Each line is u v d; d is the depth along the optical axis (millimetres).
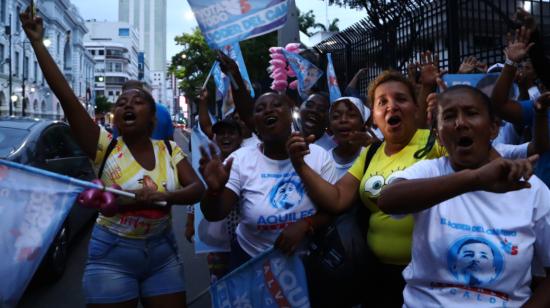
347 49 10492
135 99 2465
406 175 1733
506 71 2869
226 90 4766
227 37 3369
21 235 2133
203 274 4996
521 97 3922
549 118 2553
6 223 2125
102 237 2400
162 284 2500
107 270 2371
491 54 7219
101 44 133250
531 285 1751
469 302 1557
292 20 7750
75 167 5770
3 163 2180
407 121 2350
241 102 3646
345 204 2373
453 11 6672
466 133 1614
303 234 2363
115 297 2352
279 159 2602
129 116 2451
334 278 2334
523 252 1533
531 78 3857
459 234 1591
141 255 2416
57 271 4746
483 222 1577
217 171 2344
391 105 2342
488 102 1655
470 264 1563
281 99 2588
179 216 8000
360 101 3027
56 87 2340
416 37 7836
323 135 3715
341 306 2395
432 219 1646
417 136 2389
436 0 7336
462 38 6836
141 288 2514
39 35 2322
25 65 57938
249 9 3365
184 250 5902
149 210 2402
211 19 3371
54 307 4137
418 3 7680
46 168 4828
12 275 2105
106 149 2467
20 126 5047
